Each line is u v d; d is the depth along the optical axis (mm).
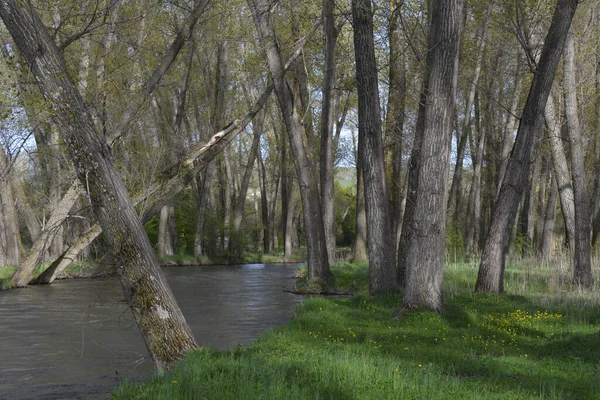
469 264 26297
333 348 10484
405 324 13359
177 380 7887
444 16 14102
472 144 41188
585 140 32969
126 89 17328
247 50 35219
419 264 14164
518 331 12672
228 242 47219
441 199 14156
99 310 18625
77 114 9375
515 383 8133
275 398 6953
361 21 17516
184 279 30719
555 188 31469
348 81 26906
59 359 11633
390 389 7570
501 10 20219
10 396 8984
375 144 17766
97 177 9453
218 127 40719
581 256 19375
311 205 23969
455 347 11008
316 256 23969
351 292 23141
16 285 25219
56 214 25875
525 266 25516
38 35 9250
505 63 31484
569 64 20375
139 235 9648
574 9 17031
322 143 32594
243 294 23328
